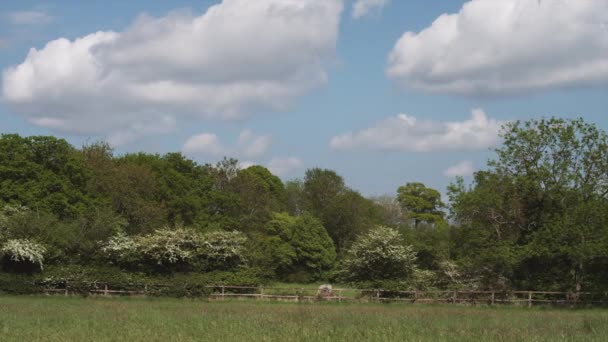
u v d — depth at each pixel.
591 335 20.14
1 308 30.70
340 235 87.81
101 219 49.97
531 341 18.17
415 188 113.81
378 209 100.94
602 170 46.53
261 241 69.31
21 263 45.59
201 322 22.27
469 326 23.03
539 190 47.44
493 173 49.31
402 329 20.81
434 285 47.34
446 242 71.50
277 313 28.28
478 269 46.97
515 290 46.22
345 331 19.84
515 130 48.56
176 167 73.69
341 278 49.94
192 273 47.00
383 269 48.22
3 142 55.03
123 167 69.56
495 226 48.97
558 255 45.12
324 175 100.69
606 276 45.56
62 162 57.88
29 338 18.34
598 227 44.50
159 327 21.00
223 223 71.56
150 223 63.84
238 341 17.48
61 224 48.59
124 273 46.41
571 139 46.69
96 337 18.38
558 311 38.28
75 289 45.28
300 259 73.56
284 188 105.88
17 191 53.69
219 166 83.81
